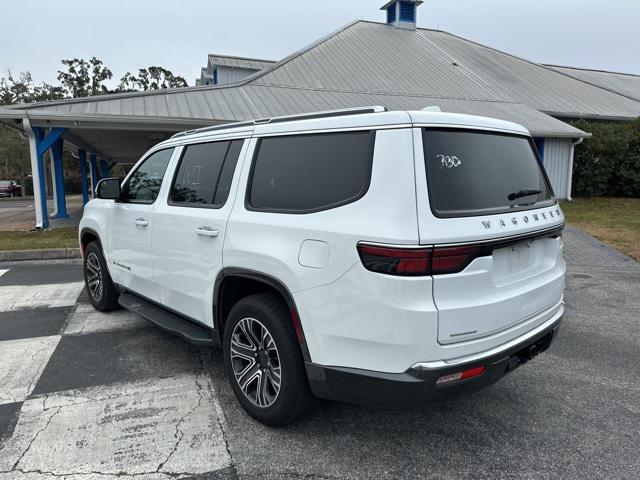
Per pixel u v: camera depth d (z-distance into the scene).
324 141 2.78
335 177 2.65
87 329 4.81
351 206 2.50
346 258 2.44
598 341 4.68
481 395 3.53
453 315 2.34
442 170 2.48
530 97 20.00
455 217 2.40
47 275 7.33
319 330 2.59
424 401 2.37
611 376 3.88
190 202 3.66
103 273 5.10
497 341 2.58
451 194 2.47
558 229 3.15
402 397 2.37
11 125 12.25
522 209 2.85
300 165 2.87
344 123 2.70
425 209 2.32
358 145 2.60
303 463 2.67
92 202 5.32
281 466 2.64
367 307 2.38
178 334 3.65
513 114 16.94
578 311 5.70
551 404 3.40
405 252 2.26
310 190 2.76
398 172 2.38
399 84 18.12
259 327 3.04
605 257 8.93
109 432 2.95
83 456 2.70
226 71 24.78
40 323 4.99
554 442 2.91
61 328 4.84
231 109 12.84
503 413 3.26
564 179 17.02
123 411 3.21
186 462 2.66
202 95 13.98
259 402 3.04
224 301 3.33
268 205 2.98
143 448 2.79
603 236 10.78
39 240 9.97
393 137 2.45
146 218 4.07
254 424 3.06
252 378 3.08
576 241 10.28
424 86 18.44
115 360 4.05
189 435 2.93
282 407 2.87
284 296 2.76
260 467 2.63
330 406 3.31
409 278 2.27
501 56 24.83
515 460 2.73
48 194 38.78
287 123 3.05
